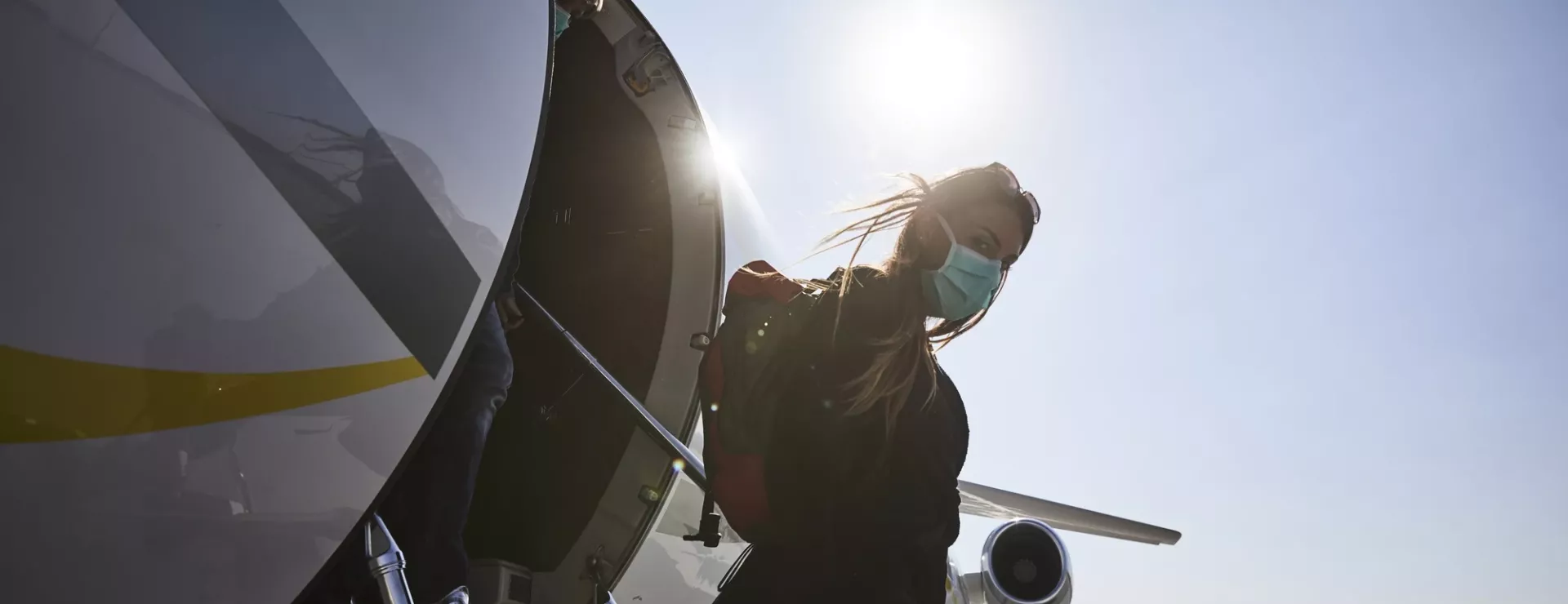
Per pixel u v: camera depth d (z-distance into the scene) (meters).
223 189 1.94
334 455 2.17
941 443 2.28
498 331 3.04
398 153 2.33
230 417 1.96
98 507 1.79
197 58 1.92
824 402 2.12
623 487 4.41
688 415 4.55
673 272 4.68
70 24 1.74
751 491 2.16
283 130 2.07
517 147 2.72
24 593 1.73
